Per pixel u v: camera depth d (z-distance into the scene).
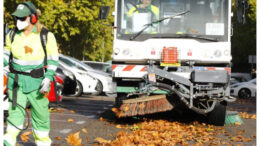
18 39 6.14
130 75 11.14
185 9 11.18
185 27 11.12
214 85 10.52
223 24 11.14
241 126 11.77
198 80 10.34
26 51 6.11
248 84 29.55
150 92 10.63
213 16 11.16
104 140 7.85
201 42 11.05
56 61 6.24
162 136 8.77
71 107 15.45
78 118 12.19
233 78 42.88
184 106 10.75
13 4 27.62
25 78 6.11
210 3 11.18
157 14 11.17
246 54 50.72
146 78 10.73
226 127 11.37
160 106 10.41
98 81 22.28
